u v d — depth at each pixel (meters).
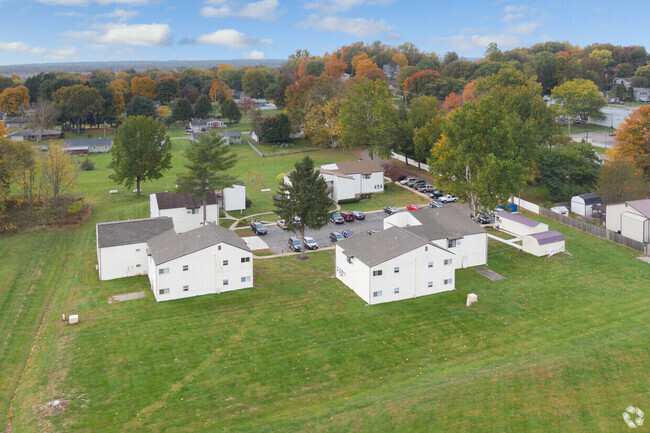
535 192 103.12
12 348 48.19
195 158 78.75
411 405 39.41
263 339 49.53
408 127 126.31
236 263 60.34
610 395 40.56
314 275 65.06
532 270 66.50
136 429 37.06
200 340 49.28
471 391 41.09
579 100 177.00
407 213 72.19
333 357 46.53
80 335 49.97
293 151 154.12
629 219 76.19
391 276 57.44
